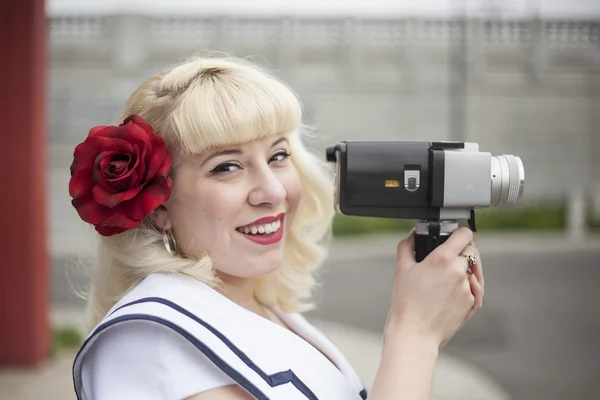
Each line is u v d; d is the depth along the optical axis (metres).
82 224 1.55
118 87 19.61
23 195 4.88
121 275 1.27
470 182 1.21
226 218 1.17
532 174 21.62
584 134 21.73
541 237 18.36
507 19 21.59
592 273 11.97
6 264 4.90
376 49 21.34
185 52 20.09
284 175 1.25
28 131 4.81
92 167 1.12
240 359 1.07
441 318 1.16
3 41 4.70
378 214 1.24
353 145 1.24
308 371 1.16
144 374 1.05
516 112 21.70
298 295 1.50
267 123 1.15
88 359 1.12
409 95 21.52
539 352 6.31
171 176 1.18
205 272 1.17
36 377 4.79
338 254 14.47
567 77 21.73
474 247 1.22
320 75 21.30
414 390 1.09
